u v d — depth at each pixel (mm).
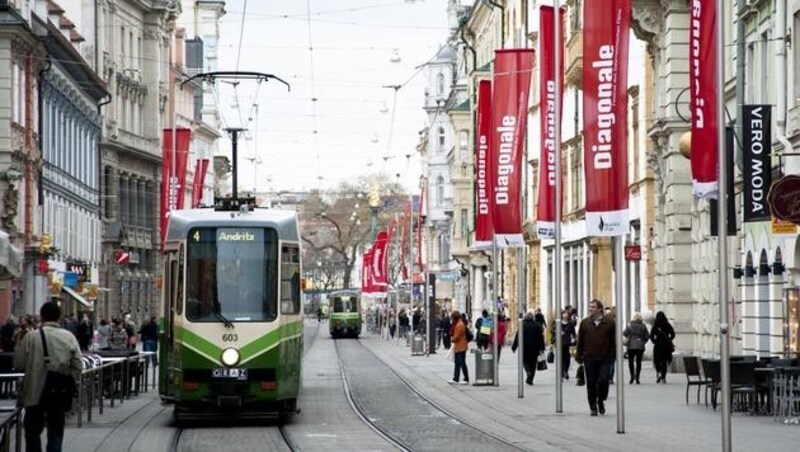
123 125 158500
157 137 171000
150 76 170000
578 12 95750
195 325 47156
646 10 79625
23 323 65375
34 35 98125
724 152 33969
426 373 84125
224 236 47844
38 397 33250
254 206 50281
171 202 109625
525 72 59000
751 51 68438
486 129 66875
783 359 51688
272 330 47281
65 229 120250
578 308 108062
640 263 90125
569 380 73500
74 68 122125
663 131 79500
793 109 60594
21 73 98688
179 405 47781
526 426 46750
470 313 158125
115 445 41281
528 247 129125
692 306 79188
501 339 104125
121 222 156250
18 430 33812
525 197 129625
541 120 57000
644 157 88938
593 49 43094
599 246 98625
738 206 70250
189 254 47688
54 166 114250
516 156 59062
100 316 141750
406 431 45656
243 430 46406
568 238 112312
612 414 50969
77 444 41562
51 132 112812
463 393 64250
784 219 48906
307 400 61031
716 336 73250
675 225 79250
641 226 89688
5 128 94500
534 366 69500
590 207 43031
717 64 34188
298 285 49156
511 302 136625
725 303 33719
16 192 93625
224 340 47031
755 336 67625
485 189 67062
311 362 102250
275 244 47938
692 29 52156
